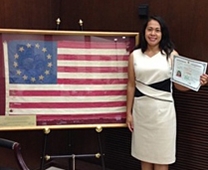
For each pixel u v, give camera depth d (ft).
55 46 8.63
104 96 8.98
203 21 8.91
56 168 11.43
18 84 8.60
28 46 8.51
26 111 8.70
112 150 11.14
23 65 8.56
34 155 10.96
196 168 9.67
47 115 8.78
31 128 8.68
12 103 8.64
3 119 8.64
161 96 8.27
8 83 8.57
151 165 8.96
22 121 8.70
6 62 8.50
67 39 8.66
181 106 9.70
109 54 8.88
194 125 9.54
